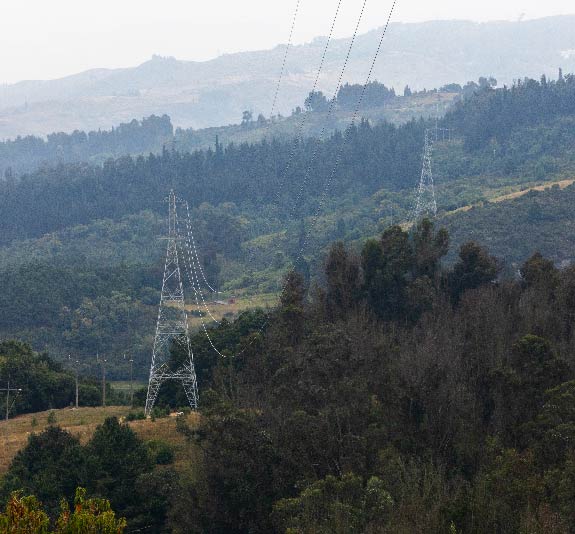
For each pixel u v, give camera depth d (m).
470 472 59.84
